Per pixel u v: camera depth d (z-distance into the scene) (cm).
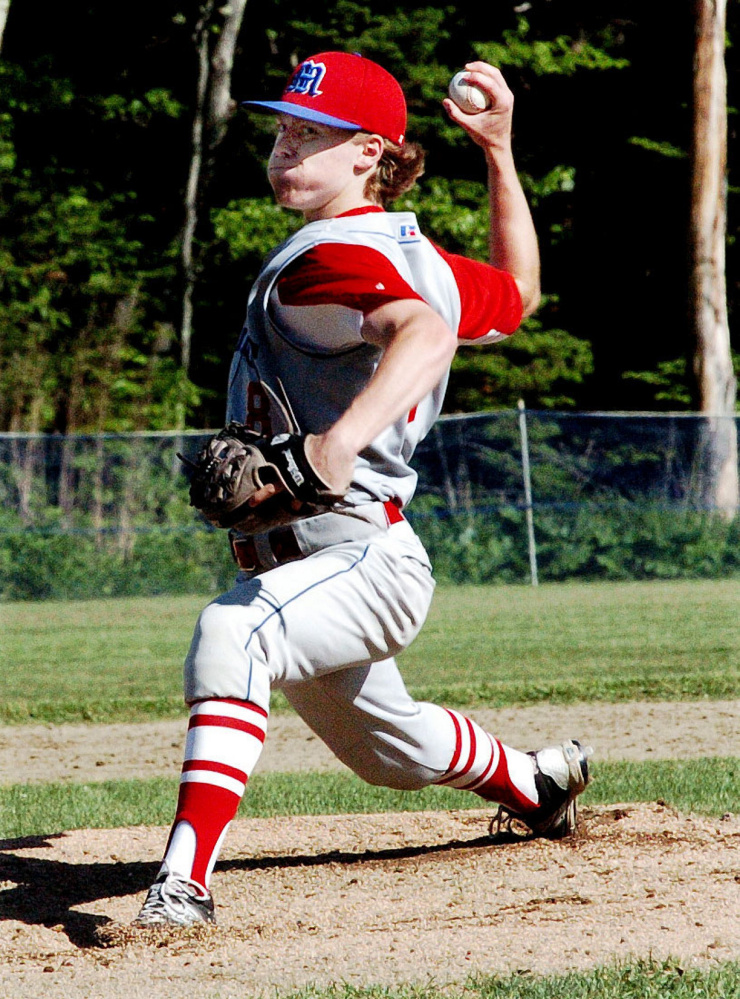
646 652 4050
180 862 1226
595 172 10050
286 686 1396
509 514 6475
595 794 1983
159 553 6400
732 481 6481
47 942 1241
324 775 2342
